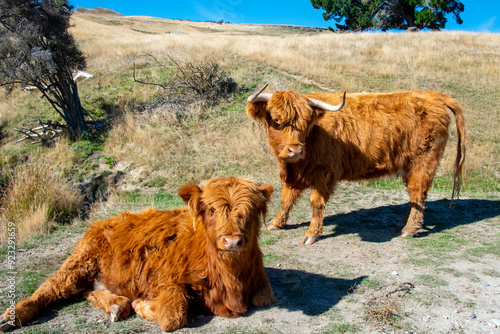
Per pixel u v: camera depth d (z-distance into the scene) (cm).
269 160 1118
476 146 1179
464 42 2273
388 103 646
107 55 2152
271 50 2061
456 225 681
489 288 421
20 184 784
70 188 928
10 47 1348
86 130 1433
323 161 602
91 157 1278
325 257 537
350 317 361
